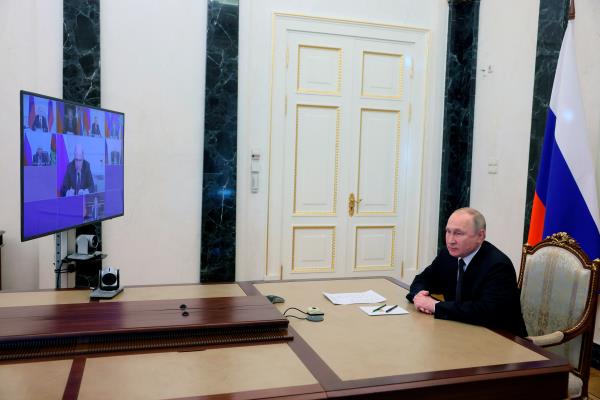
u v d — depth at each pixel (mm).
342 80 4426
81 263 2984
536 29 3846
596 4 3229
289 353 1630
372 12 4453
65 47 3697
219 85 3996
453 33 4570
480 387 1496
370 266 4645
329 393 1354
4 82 3658
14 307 1861
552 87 3650
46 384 1351
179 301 1993
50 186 2432
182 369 1474
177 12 3951
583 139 3137
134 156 3941
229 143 4047
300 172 4387
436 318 2061
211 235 4066
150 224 4012
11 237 3736
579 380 2152
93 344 1597
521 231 3988
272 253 4355
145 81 3924
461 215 2143
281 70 4254
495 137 4289
